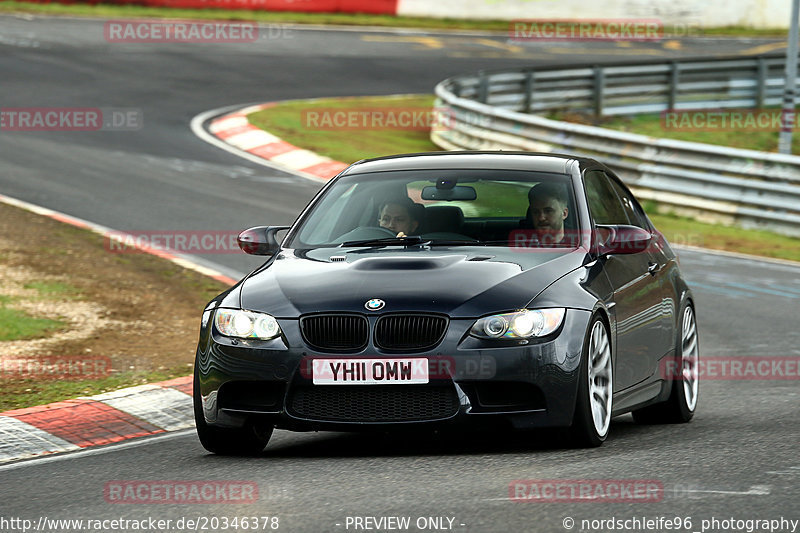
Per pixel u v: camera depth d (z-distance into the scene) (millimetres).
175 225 56875
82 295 42281
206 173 71500
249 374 22141
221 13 140750
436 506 17781
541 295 22125
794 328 40438
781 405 28469
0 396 29453
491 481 19375
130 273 46531
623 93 98500
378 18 149000
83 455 24188
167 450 24359
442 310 21625
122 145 79000
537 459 21328
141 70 108188
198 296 43188
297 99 100062
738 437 23641
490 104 92438
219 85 104312
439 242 24688
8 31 121500
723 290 48188
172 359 33750
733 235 63062
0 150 75062
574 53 136125
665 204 69062
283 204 63250
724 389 31438
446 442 23984
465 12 153000
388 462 21547
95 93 96875
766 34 160875
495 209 25312
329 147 80562
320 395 21875
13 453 24641
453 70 120312
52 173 68812
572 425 21906
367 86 109062
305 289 22641
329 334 21906
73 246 51000
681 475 19594
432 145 86562
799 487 18562
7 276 44469
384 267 23000
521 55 132000
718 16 159625
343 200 26297
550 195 25266
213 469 21844
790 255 57781
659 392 26547
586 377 21953
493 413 21438
